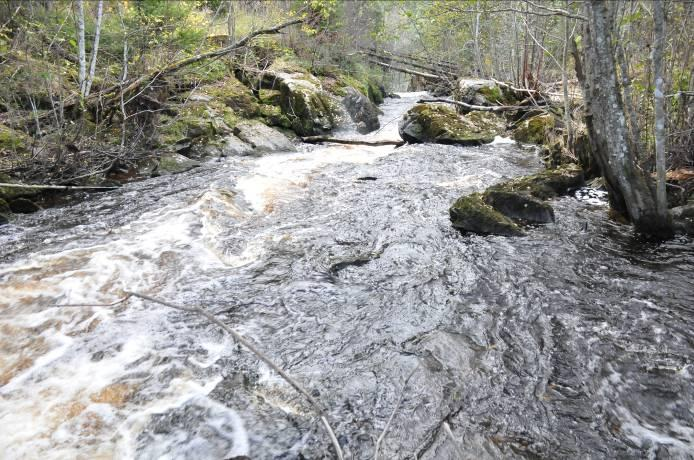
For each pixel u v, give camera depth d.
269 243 5.29
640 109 6.00
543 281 4.28
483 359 3.25
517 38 13.05
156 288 4.31
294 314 3.88
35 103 7.66
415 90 27.34
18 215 5.96
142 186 7.24
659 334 3.46
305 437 2.63
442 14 10.28
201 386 3.05
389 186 7.29
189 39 10.27
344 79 16.48
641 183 4.92
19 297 4.07
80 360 3.30
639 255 4.71
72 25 8.80
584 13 4.95
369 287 4.30
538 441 2.58
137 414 2.81
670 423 2.69
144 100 8.65
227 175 7.88
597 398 2.88
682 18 5.60
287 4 16.00
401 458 2.50
